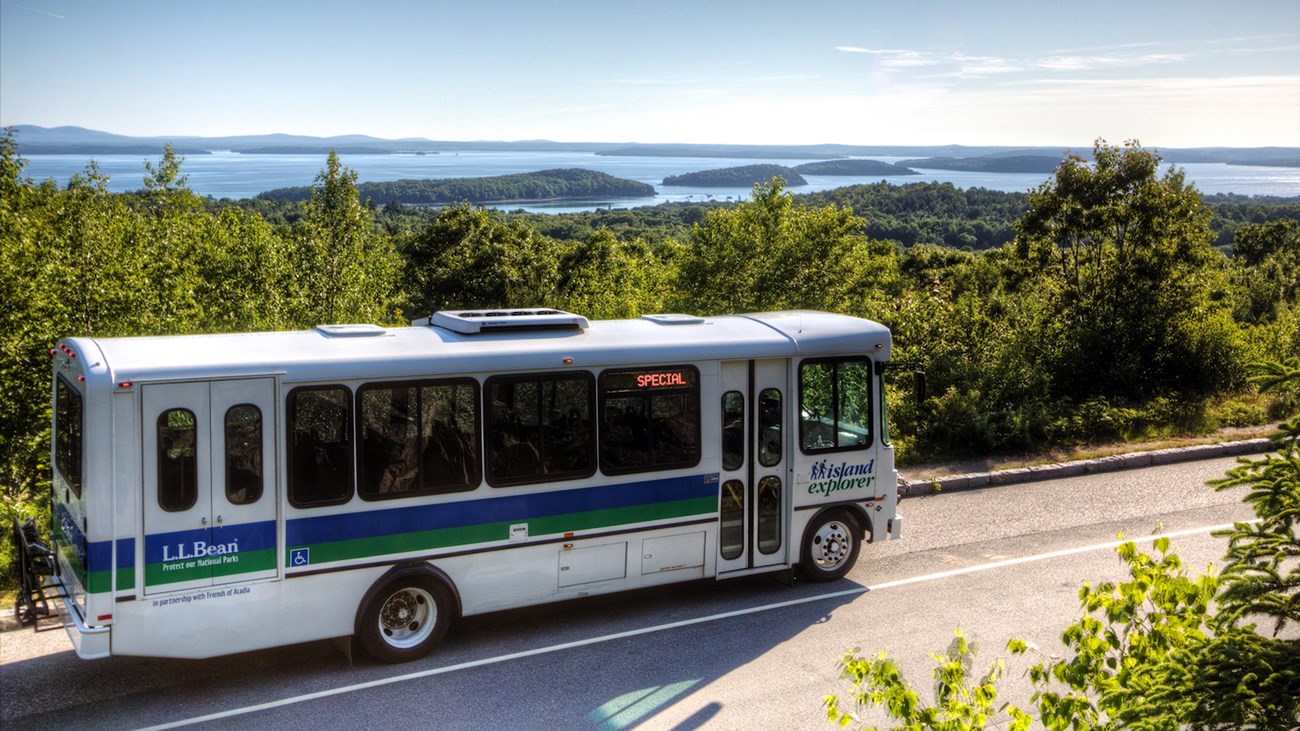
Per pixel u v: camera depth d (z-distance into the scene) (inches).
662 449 377.1
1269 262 1460.4
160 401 292.2
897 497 434.9
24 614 317.4
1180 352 810.8
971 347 797.9
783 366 401.4
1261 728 154.2
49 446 542.0
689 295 1006.4
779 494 405.4
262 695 308.7
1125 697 168.7
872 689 183.9
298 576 315.6
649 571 378.6
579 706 304.5
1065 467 611.8
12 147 786.2
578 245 1872.5
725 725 293.0
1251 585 181.5
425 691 313.4
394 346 337.4
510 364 346.3
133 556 290.0
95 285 587.8
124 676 321.1
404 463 330.6
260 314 768.3
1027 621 377.1
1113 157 811.4
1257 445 670.5
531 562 355.3
